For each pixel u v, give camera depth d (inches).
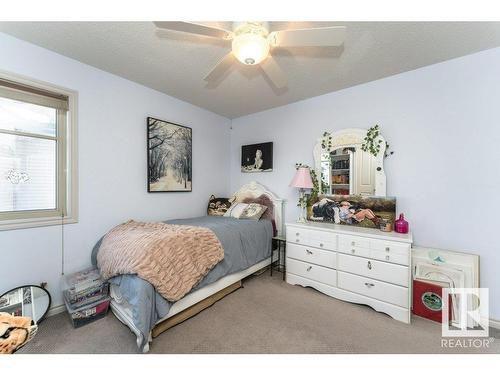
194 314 76.7
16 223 71.1
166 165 115.0
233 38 56.9
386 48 74.4
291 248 103.0
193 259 71.0
